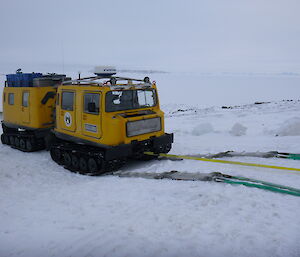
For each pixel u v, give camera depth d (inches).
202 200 182.5
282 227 142.3
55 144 334.3
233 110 704.4
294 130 378.6
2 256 140.0
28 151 390.0
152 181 235.3
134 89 287.0
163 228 150.4
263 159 269.3
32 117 374.3
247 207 166.9
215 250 127.0
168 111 916.0
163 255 126.1
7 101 423.5
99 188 235.0
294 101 761.0
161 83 2527.1
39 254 138.4
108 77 305.7
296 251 122.1
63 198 219.5
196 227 148.1
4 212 198.7
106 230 154.0
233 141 369.1
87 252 133.9
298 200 172.2
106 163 268.5
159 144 299.4
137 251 130.3
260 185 194.4
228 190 193.3
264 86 2149.4
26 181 272.5
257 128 448.5
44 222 176.9
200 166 263.6
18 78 398.9
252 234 137.1
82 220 173.3
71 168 309.1
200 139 403.5
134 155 301.1
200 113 717.3
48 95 368.8
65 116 315.3
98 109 266.2
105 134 263.6
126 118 269.3
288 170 230.4
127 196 207.9
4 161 339.9
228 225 147.5
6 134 430.3
